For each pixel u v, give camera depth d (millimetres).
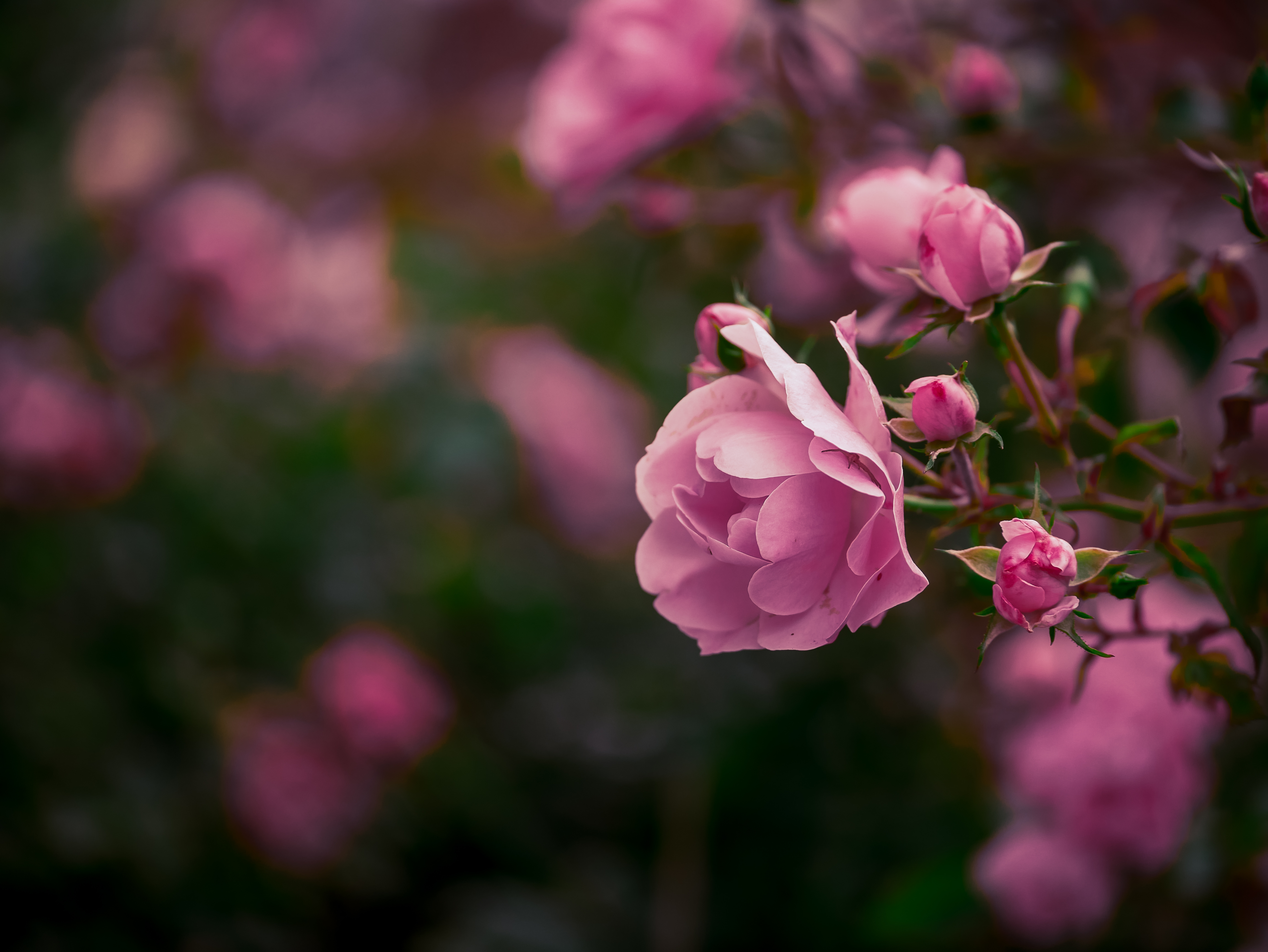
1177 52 665
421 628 1298
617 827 1235
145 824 977
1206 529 658
